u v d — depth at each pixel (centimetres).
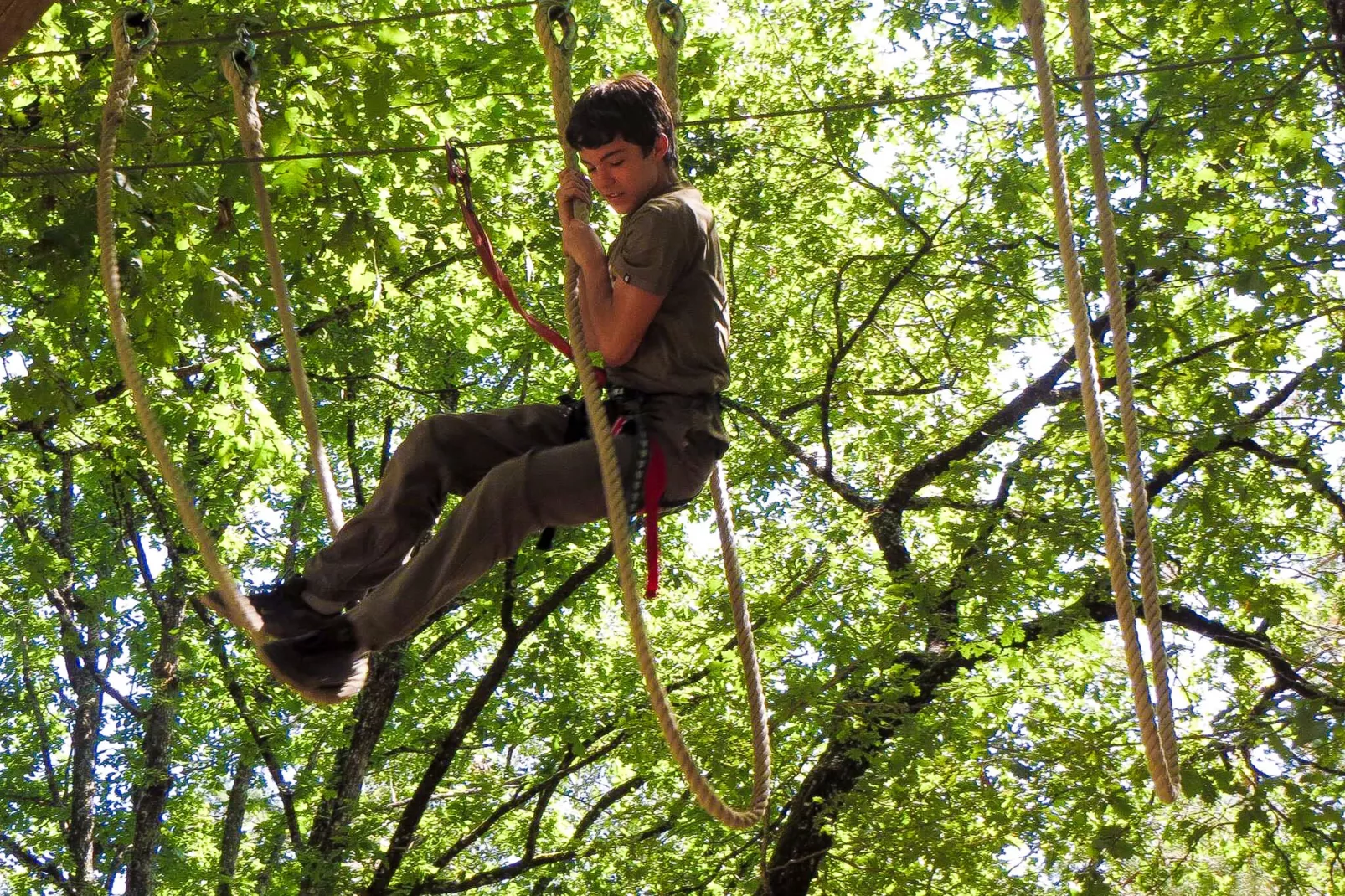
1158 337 917
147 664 1577
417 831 1331
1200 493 926
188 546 1412
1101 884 817
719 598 1002
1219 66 902
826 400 1151
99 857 1634
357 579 341
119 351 335
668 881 1041
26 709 1598
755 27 1326
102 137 361
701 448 344
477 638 1473
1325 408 898
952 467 970
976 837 881
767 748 374
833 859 960
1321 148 968
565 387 1438
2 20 444
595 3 967
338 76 682
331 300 1071
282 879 1384
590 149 352
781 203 1217
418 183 780
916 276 1140
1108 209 336
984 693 1009
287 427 1277
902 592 953
